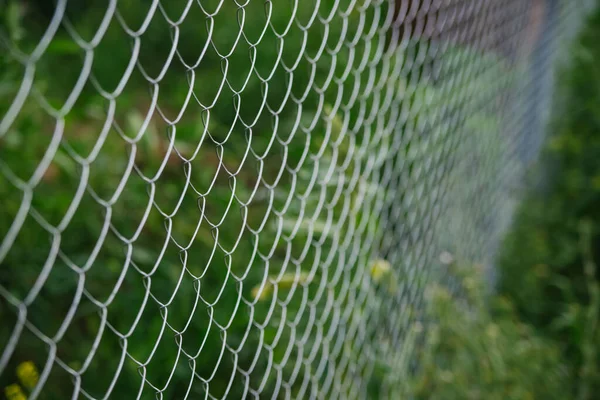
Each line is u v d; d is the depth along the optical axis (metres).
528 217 3.91
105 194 3.04
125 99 3.69
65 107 0.96
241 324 2.19
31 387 2.03
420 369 2.53
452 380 2.43
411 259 2.44
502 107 3.37
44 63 4.09
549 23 4.13
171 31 1.22
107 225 1.09
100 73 4.34
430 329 2.60
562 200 4.18
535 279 3.54
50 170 3.21
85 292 1.07
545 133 4.43
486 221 3.32
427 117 2.43
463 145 2.87
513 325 2.86
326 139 1.82
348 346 2.02
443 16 2.39
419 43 2.39
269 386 2.09
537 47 3.92
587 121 4.75
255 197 2.99
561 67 4.70
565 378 2.85
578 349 3.07
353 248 2.04
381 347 2.25
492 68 3.13
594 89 4.74
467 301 3.03
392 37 2.09
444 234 2.76
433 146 2.50
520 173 3.88
